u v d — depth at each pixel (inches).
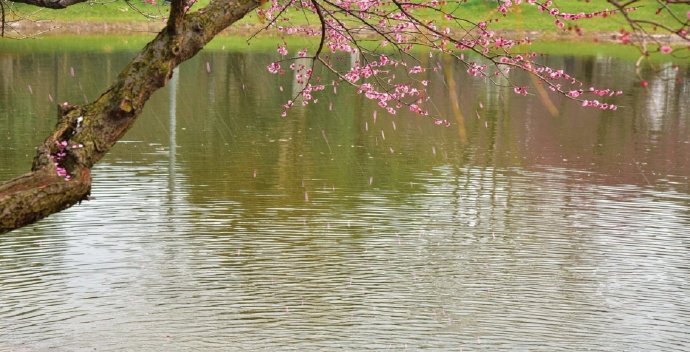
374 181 714.8
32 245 539.5
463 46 266.2
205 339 404.5
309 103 1168.2
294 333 411.2
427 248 543.2
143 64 192.7
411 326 422.3
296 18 1574.8
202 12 200.2
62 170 183.6
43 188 176.1
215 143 871.7
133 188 676.1
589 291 466.0
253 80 1376.7
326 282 480.4
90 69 1386.6
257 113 1074.1
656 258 532.7
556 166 797.9
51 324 418.9
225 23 201.2
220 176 722.2
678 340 414.6
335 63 1502.2
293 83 1347.2
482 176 749.9
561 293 469.4
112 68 1403.8
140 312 432.8
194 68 1499.8
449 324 423.2
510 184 721.6
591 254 531.8
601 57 1807.3
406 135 941.8
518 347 402.3
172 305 444.8
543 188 711.1
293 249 533.6
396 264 512.4
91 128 187.3
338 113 1088.2
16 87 1203.9
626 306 454.9
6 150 804.0
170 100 1160.2
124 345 391.9
